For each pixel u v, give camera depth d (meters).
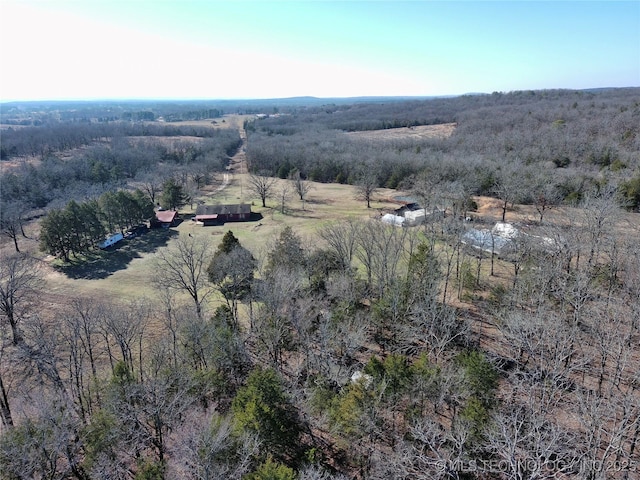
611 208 42.66
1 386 30.73
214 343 31.73
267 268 47.69
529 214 65.62
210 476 19.78
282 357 35.62
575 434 22.56
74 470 24.53
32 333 38.78
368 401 24.92
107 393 27.55
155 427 25.89
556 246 40.12
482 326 38.03
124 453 24.59
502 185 68.50
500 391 28.09
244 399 25.75
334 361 32.44
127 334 35.22
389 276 43.06
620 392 25.86
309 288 40.88
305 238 69.06
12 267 43.53
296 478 22.12
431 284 37.59
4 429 28.98
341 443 25.92
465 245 49.88
